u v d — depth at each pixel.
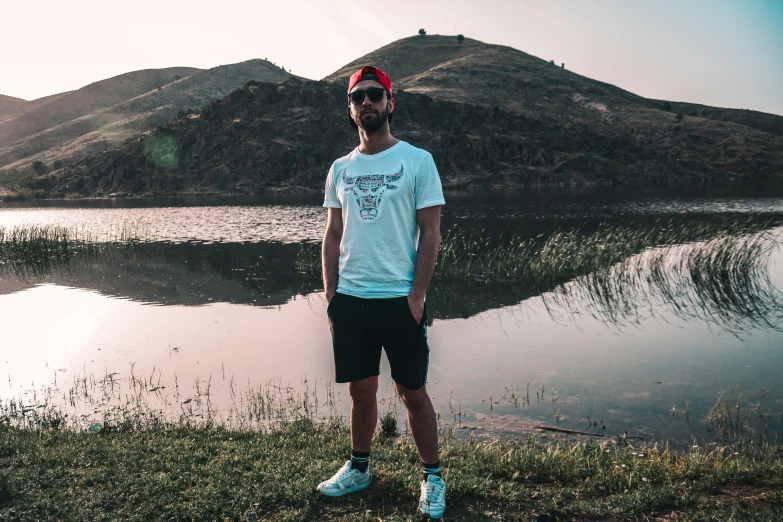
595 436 5.90
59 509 3.39
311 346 9.66
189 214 46.47
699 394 7.15
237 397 7.17
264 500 3.50
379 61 183.50
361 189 3.21
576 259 17.98
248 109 92.44
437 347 9.62
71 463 4.17
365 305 3.19
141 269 19.28
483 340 10.08
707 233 24.88
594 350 9.32
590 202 50.16
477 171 85.94
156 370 8.41
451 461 4.30
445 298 14.02
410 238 3.24
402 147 3.24
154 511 3.39
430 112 97.88
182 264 20.36
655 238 24.06
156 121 185.75
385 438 5.48
